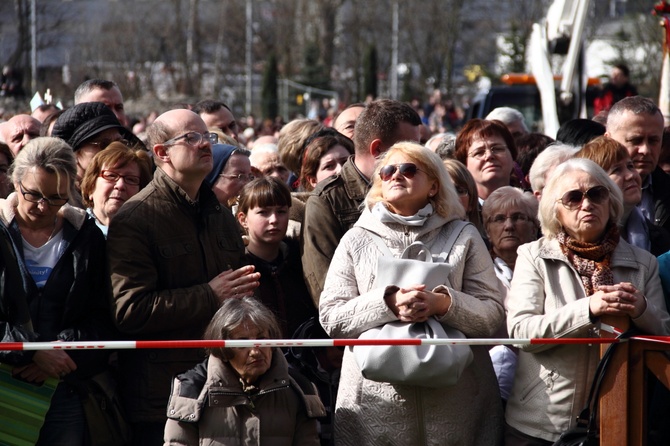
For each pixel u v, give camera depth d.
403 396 8.62
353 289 8.91
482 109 31.16
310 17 95.00
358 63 93.81
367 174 10.55
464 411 8.69
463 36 100.19
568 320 8.34
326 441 9.95
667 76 22.19
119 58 82.06
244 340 8.05
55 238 9.30
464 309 8.51
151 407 9.26
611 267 8.73
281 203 10.82
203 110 16.47
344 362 9.04
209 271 9.68
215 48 95.50
